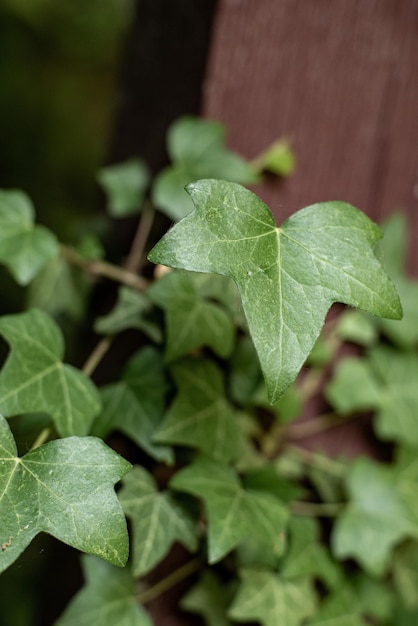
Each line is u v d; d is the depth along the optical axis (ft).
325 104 1.58
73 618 1.44
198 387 1.46
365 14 1.58
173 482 1.39
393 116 1.62
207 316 1.44
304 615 1.51
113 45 2.95
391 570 1.63
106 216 1.68
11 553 1.17
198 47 1.56
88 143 2.86
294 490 1.46
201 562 1.52
